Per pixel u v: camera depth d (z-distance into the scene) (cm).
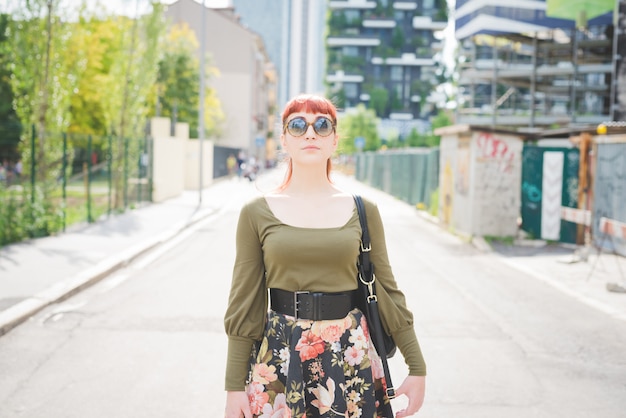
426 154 2373
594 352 602
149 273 1009
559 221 1331
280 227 220
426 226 1808
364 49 13738
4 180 1805
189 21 6831
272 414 217
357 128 8325
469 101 4184
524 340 639
